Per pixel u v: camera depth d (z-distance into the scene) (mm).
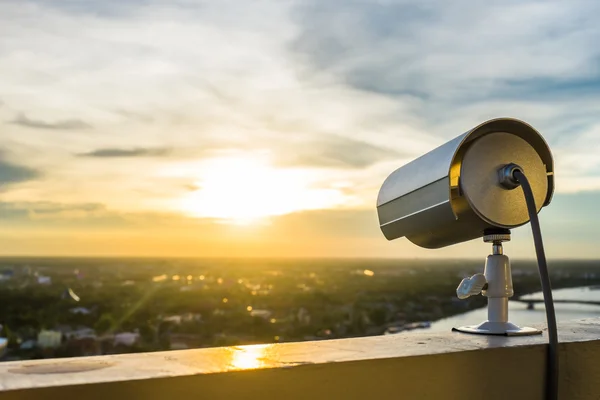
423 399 1179
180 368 985
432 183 1361
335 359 1095
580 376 1408
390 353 1178
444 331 1485
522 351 1307
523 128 1391
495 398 1270
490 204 1368
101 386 886
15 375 917
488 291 1482
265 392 1013
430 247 1535
